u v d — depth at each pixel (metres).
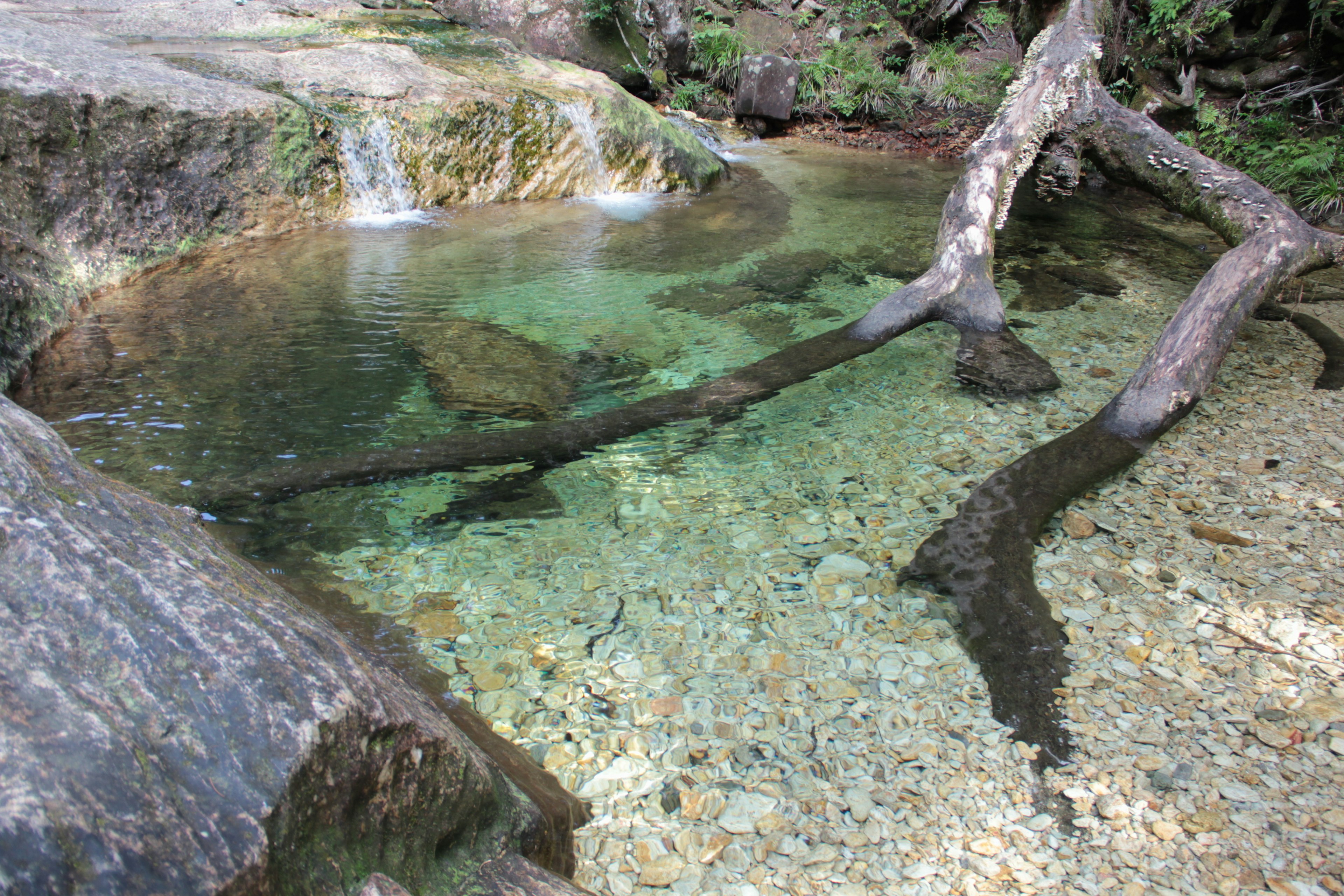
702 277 6.16
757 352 5.01
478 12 10.47
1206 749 2.43
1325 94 9.25
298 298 5.31
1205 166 5.88
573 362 4.77
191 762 1.20
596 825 2.19
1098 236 7.68
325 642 1.58
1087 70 6.42
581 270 6.17
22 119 4.90
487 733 2.36
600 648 2.79
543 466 3.79
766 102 11.77
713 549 3.32
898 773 2.36
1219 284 4.61
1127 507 3.60
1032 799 2.28
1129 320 5.65
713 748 2.43
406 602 2.95
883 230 7.51
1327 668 2.72
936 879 2.07
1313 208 8.16
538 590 3.05
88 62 5.66
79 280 4.99
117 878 1.03
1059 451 3.92
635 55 11.22
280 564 3.05
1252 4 9.30
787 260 6.61
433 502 3.50
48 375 4.13
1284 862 2.10
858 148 11.55
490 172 7.58
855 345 4.92
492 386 4.43
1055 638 2.85
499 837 1.72
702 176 8.85
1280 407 4.47
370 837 1.39
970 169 5.93
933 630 2.89
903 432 4.20
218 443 3.71
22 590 1.31
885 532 3.43
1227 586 3.12
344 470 3.58
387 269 5.93
